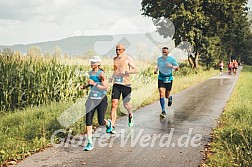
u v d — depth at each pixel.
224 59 60.12
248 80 30.28
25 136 7.80
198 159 6.30
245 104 12.09
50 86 13.40
